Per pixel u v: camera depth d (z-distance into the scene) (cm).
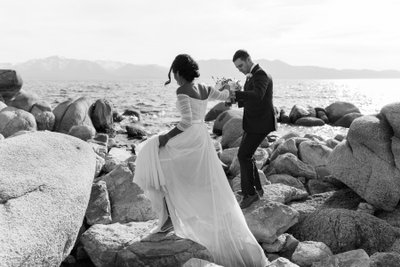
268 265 373
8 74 1798
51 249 333
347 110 2075
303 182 687
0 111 1380
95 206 511
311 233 473
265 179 635
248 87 488
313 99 4697
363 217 470
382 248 441
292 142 820
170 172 417
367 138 552
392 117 542
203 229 411
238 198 548
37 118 1452
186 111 406
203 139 420
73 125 1502
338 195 586
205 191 418
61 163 399
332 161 596
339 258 393
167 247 408
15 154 379
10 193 334
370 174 540
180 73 410
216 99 447
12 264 288
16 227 311
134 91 6525
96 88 8156
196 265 374
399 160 522
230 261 405
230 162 808
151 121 2123
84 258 443
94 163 445
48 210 342
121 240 424
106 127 1688
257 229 448
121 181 571
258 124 495
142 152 423
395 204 519
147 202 526
